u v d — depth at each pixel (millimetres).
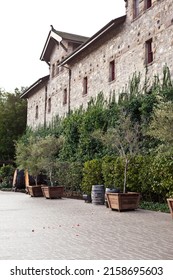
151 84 16156
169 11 15445
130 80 17703
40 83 30234
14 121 37312
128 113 16391
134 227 8125
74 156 21109
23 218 9820
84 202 15438
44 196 18719
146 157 12977
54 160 19625
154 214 10719
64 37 25641
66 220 9398
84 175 16703
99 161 15766
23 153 19844
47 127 27938
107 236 6961
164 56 15453
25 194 21812
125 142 13938
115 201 11734
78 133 21328
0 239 6676
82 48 22109
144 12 17219
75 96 23766
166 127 9352
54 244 6172
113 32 19734
